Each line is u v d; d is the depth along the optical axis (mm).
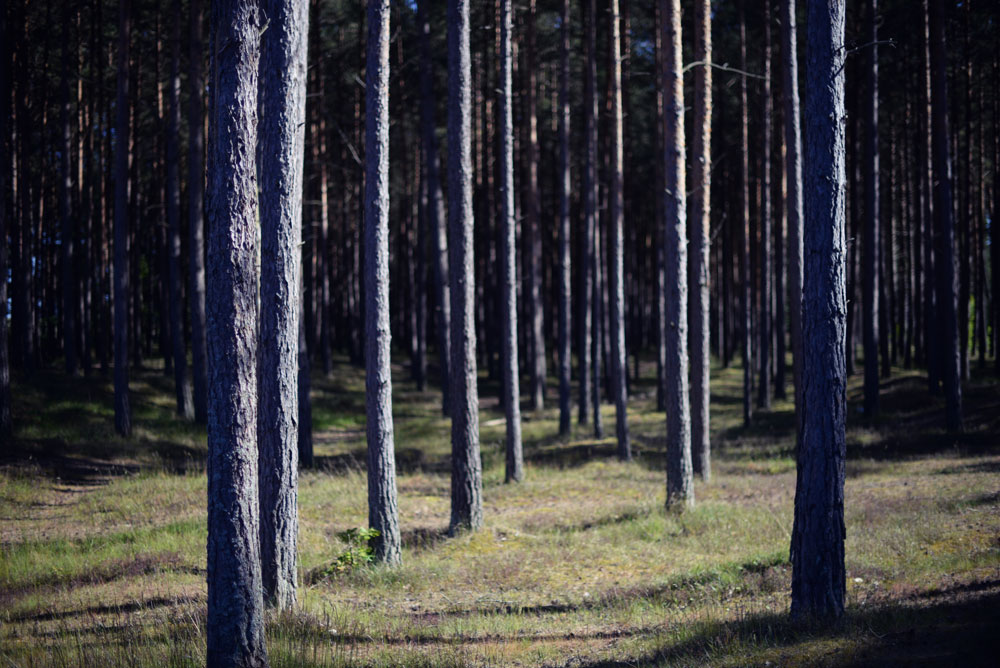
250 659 5141
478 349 44188
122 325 20859
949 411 19234
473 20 29875
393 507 10656
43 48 28531
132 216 32844
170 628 7211
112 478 16484
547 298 43469
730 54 30125
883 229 38094
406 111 34375
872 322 23094
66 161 26156
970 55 25812
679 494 13047
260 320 8367
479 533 11984
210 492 5211
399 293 51594
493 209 37156
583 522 12812
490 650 6938
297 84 8281
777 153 30312
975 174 32562
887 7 25469
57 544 11281
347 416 29656
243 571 5152
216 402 5176
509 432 16828
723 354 45562
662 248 30656
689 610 8031
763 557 9758
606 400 33094
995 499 11148
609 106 25266
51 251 33938
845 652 5535
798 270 15242
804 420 6988
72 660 6141
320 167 32688
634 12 27719
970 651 5047
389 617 8320
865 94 24719
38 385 24047
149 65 31828
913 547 9203
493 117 32594
